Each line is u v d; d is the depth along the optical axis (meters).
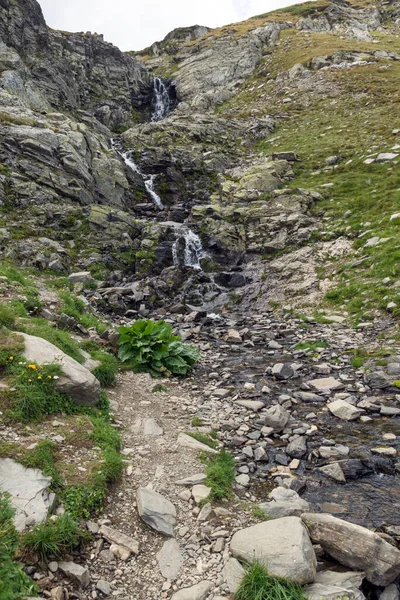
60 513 6.33
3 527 5.58
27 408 8.37
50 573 5.48
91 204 32.19
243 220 32.19
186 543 6.51
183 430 10.32
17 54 48.66
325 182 34.91
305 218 29.91
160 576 5.86
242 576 5.71
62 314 14.84
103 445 8.30
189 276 27.70
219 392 13.12
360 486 8.41
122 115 65.81
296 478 8.63
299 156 41.66
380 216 26.53
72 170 33.91
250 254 29.42
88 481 7.09
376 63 67.50
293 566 5.62
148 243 29.80
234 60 82.88
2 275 17.52
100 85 68.56
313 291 23.02
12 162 31.34
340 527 6.37
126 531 6.57
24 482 6.56
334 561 6.30
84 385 9.57
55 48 58.28
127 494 7.41
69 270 25.03
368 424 10.91
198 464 8.62
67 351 11.54
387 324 17.31
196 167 43.00
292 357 16.30
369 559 5.95
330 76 65.31
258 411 11.90
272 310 22.84
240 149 48.94
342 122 48.19
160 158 43.84
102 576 5.74
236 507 7.44
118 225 30.36
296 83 66.81
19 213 28.19
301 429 10.69
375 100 51.81
